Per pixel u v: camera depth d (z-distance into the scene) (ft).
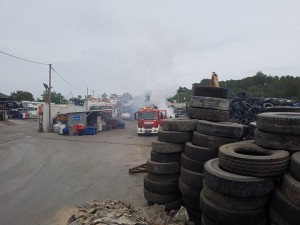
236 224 13.93
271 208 13.78
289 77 257.96
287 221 12.35
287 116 14.93
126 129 101.45
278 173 13.62
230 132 19.34
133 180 32.04
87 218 17.34
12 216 21.97
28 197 26.37
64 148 56.13
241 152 16.47
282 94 229.86
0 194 27.32
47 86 96.48
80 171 36.65
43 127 89.61
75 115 84.53
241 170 13.98
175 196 22.47
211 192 14.90
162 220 19.01
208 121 22.76
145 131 79.20
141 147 56.90
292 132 14.42
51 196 26.61
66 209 23.21
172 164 22.40
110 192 27.73
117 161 42.83
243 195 13.53
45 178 33.22
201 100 24.41
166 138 22.72
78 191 28.12
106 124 101.76
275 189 13.69
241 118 45.11
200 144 20.34
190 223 18.88
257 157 13.80
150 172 22.89
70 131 81.25
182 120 22.97
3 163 41.93
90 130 82.28
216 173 14.48
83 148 56.03
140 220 17.57
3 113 123.75
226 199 14.14
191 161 20.10
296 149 14.47
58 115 92.79
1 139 69.62
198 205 19.58
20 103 160.15
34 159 44.96
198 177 19.42
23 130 93.50
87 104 168.86
